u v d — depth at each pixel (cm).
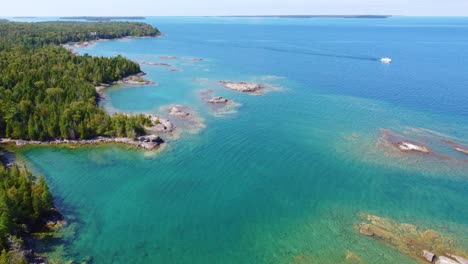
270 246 5734
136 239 5784
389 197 7200
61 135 9219
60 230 5869
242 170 8131
